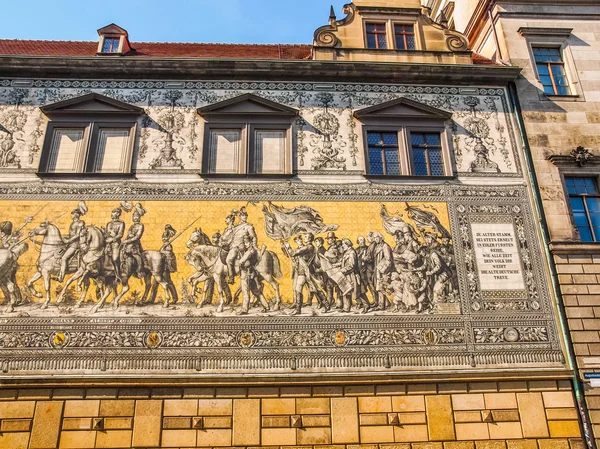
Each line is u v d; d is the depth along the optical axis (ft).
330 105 57.98
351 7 64.44
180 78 58.18
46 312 47.19
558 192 54.85
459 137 57.36
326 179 54.34
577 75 61.41
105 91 57.16
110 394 44.60
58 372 44.91
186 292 48.65
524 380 46.96
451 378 46.34
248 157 54.80
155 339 46.57
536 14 64.85
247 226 51.62
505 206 54.29
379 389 46.06
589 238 53.98
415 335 48.06
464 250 52.01
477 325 48.83
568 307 49.88
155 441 43.52
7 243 49.73
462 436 45.09
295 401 45.32
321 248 51.11
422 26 64.13
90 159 53.88
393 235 52.13
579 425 45.70
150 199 52.34
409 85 59.67
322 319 48.26
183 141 55.26
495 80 60.23
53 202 51.70
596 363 47.75
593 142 57.67
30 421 43.39
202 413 44.50
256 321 47.83
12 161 53.31
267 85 58.49
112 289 48.39
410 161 55.83
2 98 56.08
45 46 68.28
